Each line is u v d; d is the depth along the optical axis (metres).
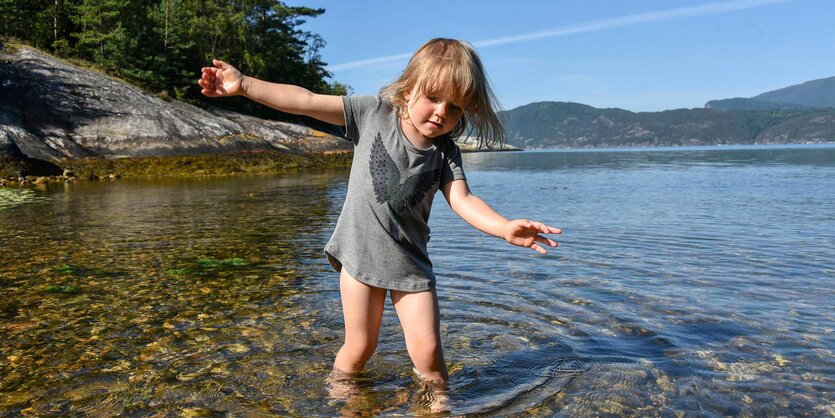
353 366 2.94
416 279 2.82
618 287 4.59
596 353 3.19
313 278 5.03
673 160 37.88
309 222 8.88
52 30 40.62
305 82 63.22
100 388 2.80
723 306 4.04
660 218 8.95
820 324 3.63
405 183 2.74
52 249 6.50
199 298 4.39
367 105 2.84
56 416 2.52
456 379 2.88
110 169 23.27
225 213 10.14
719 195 12.74
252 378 2.91
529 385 2.79
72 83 27.86
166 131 27.55
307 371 2.99
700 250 6.20
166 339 3.48
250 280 4.96
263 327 3.69
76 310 4.09
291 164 28.94
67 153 24.06
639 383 2.79
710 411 2.49
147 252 6.30
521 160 42.66
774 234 7.23
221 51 48.97
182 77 43.75
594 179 19.53
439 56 2.59
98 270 5.38
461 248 6.38
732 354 3.14
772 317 3.79
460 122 2.91
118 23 39.03
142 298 4.39
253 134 31.58
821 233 7.26
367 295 2.82
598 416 2.45
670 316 3.83
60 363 3.12
